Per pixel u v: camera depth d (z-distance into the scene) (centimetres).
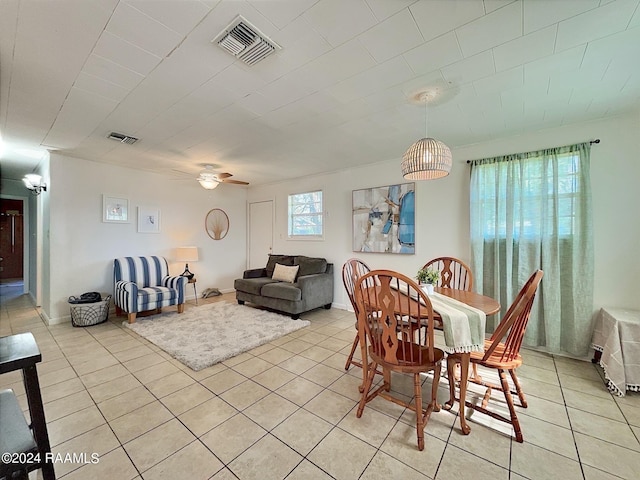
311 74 195
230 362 268
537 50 170
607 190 265
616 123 262
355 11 140
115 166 438
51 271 376
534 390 221
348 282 316
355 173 453
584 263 268
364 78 200
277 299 420
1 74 194
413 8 138
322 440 166
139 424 178
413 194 387
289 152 374
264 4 136
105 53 172
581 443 164
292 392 217
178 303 425
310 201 523
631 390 219
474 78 200
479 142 331
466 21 146
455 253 354
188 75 196
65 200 388
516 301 182
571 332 274
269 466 147
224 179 449
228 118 266
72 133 304
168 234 506
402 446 162
